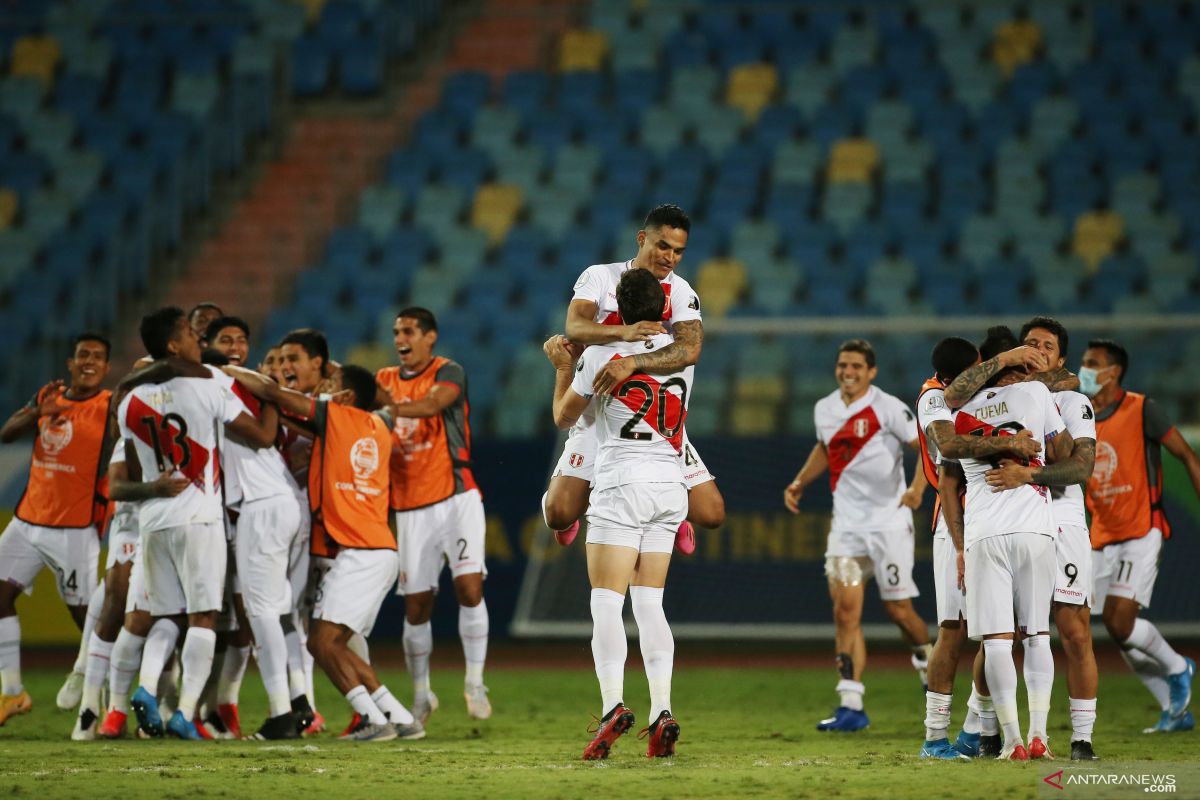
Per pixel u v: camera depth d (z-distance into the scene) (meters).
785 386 50.78
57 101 76.44
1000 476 22.08
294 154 75.88
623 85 77.44
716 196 69.94
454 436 31.97
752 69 77.50
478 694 32.00
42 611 48.38
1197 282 63.88
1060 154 70.56
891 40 78.50
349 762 22.09
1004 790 18.14
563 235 68.44
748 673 45.88
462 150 74.12
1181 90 73.75
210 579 27.00
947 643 23.89
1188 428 47.25
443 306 65.19
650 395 22.42
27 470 50.06
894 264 64.75
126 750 24.20
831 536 32.31
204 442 27.03
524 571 49.91
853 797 17.58
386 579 27.88
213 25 81.12
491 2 84.81
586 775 20.03
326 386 30.34
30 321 62.88
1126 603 29.56
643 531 22.73
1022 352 22.44
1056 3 79.00
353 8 80.75
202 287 68.12
